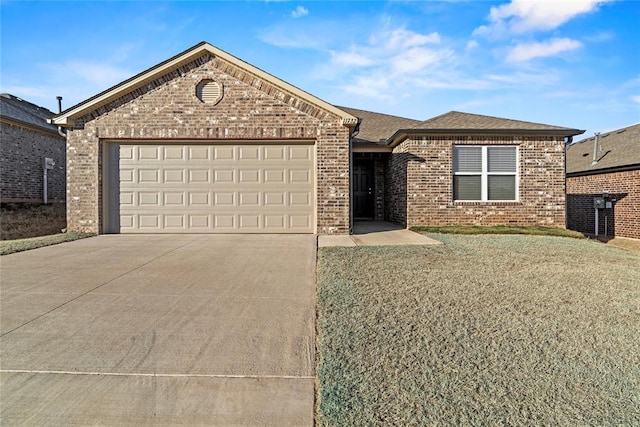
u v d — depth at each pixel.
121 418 2.37
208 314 4.12
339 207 10.12
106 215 10.22
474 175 11.84
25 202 14.94
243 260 6.90
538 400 2.46
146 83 10.12
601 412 2.33
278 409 2.46
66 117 9.98
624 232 14.62
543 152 11.73
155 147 10.26
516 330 3.58
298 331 3.67
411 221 11.77
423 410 2.37
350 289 4.90
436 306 4.25
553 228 11.14
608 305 4.32
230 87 10.11
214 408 2.48
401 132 11.84
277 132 10.06
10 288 5.04
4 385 2.71
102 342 3.41
